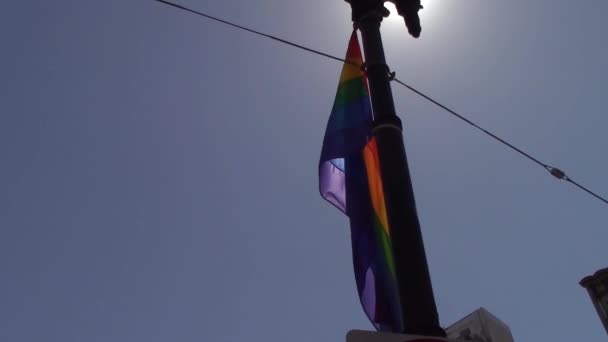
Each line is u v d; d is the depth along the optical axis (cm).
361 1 585
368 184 596
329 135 644
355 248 571
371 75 534
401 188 453
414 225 436
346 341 334
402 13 591
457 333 432
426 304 398
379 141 487
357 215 587
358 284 552
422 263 418
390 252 549
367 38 559
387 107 505
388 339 341
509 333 455
